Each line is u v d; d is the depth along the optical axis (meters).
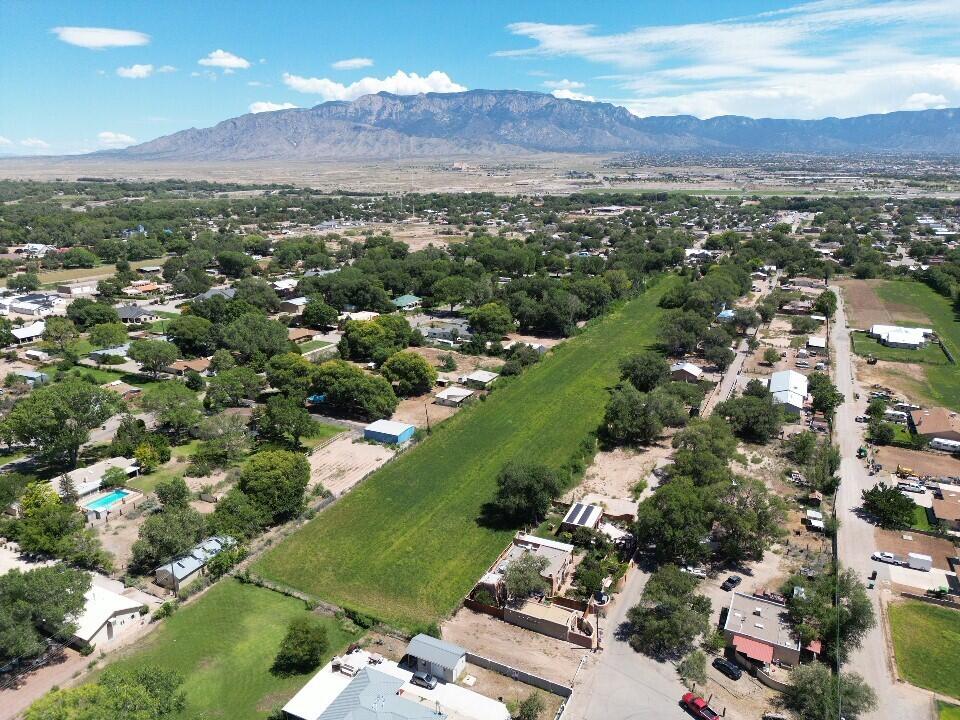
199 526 92.19
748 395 143.88
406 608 83.50
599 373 171.12
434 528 101.69
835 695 64.88
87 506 104.75
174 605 82.69
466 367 176.38
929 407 143.75
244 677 71.50
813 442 119.12
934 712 65.44
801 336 195.50
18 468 117.94
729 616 77.50
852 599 76.81
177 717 63.47
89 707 56.97
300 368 151.75
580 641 76.81
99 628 75.94
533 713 64.75
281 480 101.25
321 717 62.12
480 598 84.06
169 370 169.88
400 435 131.00
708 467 104.31
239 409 147.12
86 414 115.12
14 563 90.31
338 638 77.94
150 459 117.56
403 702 63.97
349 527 102.12
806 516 100.00
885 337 189.38
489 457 125.12
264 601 84.81
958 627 77.50
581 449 125.31
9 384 150.38
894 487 109.19
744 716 65.81
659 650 75.75
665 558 92.56
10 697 67.94
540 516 103.69
